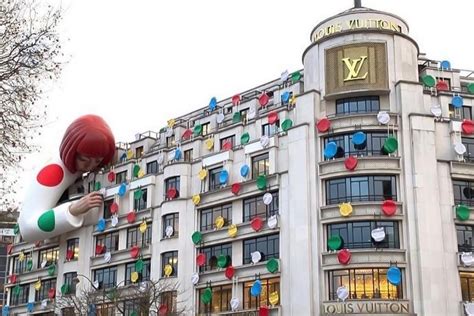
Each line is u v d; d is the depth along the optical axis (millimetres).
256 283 48625
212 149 58688
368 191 46500
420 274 44188
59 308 62969
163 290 52844
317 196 47594
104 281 62031
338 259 45062
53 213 62375
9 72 22109
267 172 52125
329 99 49906
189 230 56000
